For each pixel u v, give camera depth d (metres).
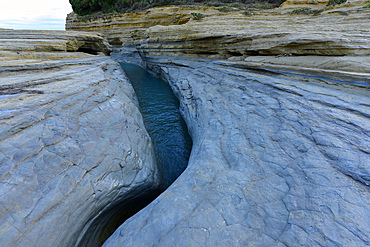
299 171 5.50
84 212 5.20
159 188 8.46
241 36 17.39
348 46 10.38
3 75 10.06
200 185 5.94
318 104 7.94
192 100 15.32
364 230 3.76
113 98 10.88
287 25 18.55
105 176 6.15
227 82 14.18
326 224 4.02
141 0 49.34
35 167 4.99
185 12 36.16
